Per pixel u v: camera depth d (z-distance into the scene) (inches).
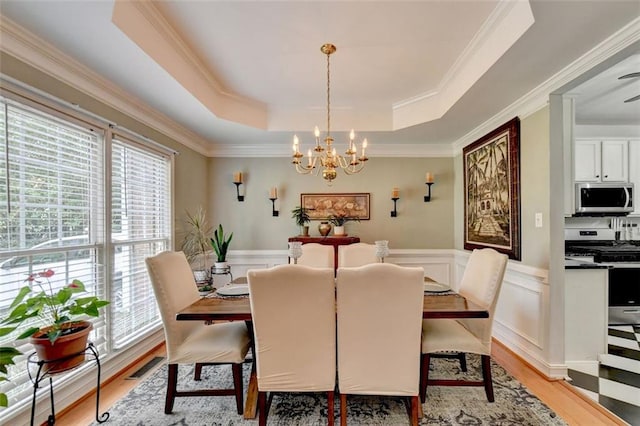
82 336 62.0
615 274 124.8
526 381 84.7
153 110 104.0
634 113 129.7
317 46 83.0
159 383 84.7
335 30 75.9
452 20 71.6
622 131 144.9
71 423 67.2
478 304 71.8
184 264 86.2
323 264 111.8
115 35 63.0
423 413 70.4
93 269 82.8
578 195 136.5
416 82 105.0
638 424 66.3
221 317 65.4
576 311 93.3
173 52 80.7
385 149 154.6
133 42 65.5
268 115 129.3
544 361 87.9
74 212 77.4
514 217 102.0
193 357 70.3
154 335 108.3
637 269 123.9
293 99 119.8
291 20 71.9
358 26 74.2
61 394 71.1
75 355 60.4
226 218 155.8
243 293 81.7
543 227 89.1
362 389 62.8
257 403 73.2
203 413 71.2
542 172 89.5
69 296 59.3
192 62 89.6
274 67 94.6
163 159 117.8
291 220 155.6
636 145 139.8
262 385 63.3
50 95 67.6
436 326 80.4
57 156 72.5
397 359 61.9
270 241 155.6
